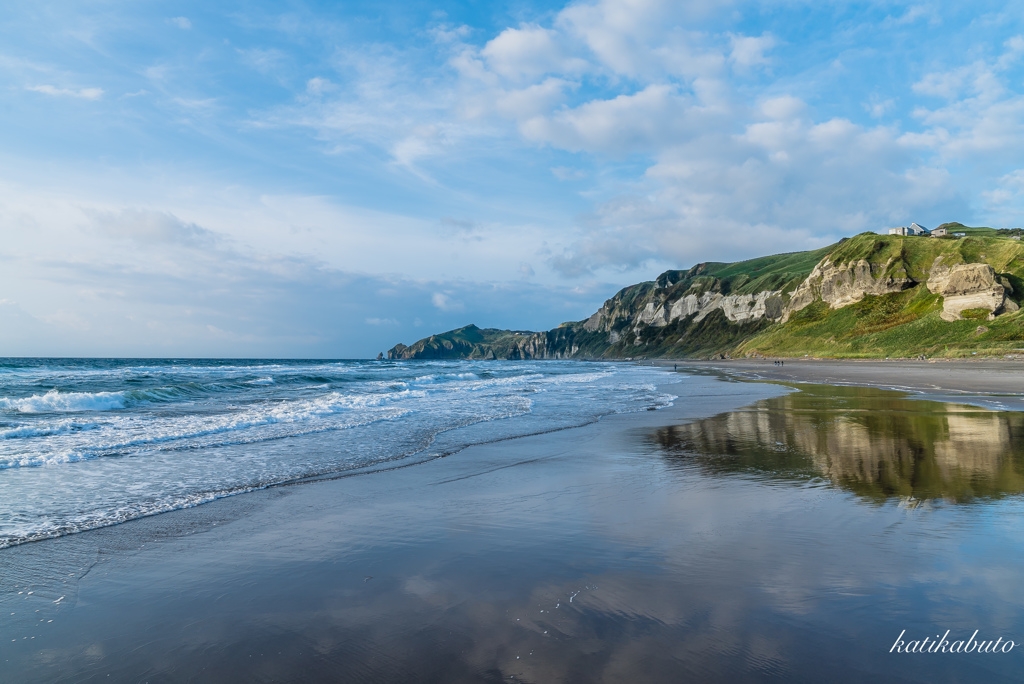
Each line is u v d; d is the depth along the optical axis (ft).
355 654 11.85
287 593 15.11
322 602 14.51
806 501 23.94
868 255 407.23
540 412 62.39
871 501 23.76
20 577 16.33
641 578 15.74
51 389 87.61
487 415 58.80
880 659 11.30
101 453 35.65
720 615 13.35
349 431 46.42
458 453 36.83
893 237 419.95
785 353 372.99
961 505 22.95
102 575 16.48
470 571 16.49
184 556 18.03
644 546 18.51
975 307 272.10
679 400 79.97
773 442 41.01
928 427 47.75
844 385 113.29
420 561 17.40
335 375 143.43
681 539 19.13
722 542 18.70
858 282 394.11
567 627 12.87
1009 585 14.90
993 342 234.79
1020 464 31.58
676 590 14.87
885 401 74.79
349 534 20.17
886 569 16.08
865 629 12.59
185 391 83.61
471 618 13.44
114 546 18.98
